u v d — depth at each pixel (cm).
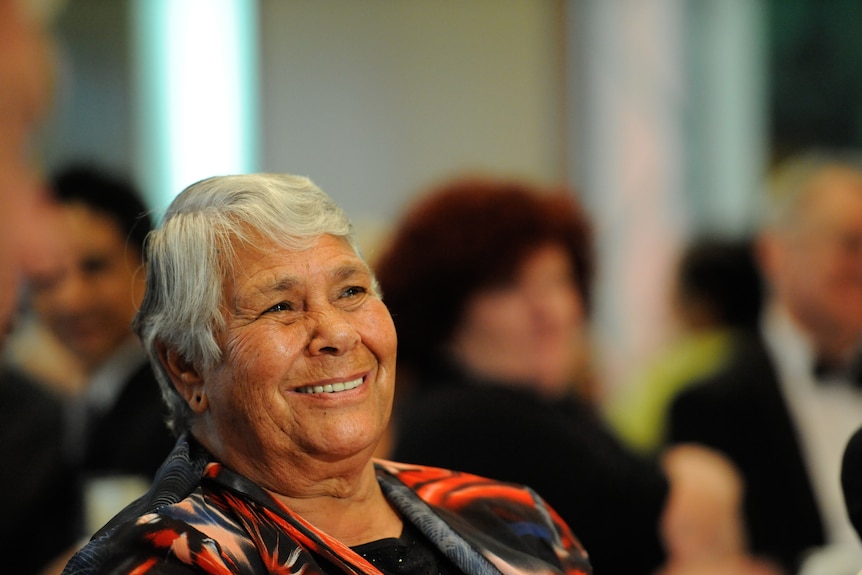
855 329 500
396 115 668
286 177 207
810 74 711
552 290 337
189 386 200
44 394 368
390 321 205
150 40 596
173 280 195
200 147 613
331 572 189
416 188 670
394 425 346
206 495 192
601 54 702
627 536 316
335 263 198
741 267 520
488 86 687
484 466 300
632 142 705
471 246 329
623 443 345
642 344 687
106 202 419
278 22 638
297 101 645
